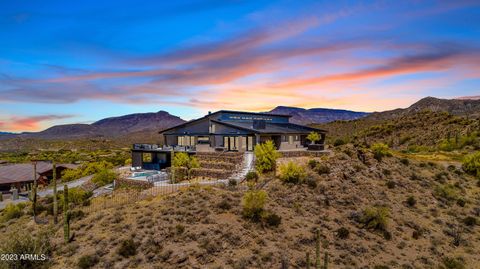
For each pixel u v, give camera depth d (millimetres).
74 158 132625
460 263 28703
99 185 51438
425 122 128875
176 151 54938
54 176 32750
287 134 59281
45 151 194000
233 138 55969
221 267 23031
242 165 46000
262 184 39188
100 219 30438
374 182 43812
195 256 24078
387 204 38344
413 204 39781
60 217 34281
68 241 26656
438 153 77625
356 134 141500
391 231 32844
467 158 58312
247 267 23359
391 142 111125
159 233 26594
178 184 39719
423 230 34125
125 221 29219
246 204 30484
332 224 32344
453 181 51125
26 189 72062
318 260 23562
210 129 59719
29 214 38906
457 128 108188
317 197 37250
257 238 27250
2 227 35844
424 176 50094
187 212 30219
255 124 59812
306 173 42438
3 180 71375
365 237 30953
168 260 23562
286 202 35312
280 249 26281
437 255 30031
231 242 26156
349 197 38125
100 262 23391
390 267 26703
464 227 36094
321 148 53375
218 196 34219
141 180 44188
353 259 26875
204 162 47562
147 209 31453
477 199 45219
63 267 23125
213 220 29047
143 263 23312
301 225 30938
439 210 39750
